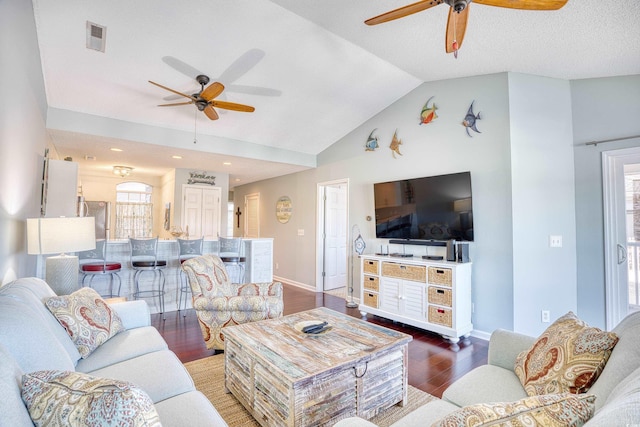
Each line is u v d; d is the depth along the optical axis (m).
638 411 0.58
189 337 3.36
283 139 5.13
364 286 4.20
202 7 2.62
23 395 0.86
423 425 1.24
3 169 1.77
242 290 3.15
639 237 2.86
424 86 4.07
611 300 2.98
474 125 3.54
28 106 2.36
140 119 4.02
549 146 3.26
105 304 2.12
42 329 1.30
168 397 1.46
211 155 4.91
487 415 0.74
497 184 3.34
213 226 6.61
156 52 3.00
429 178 3.83
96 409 0.79
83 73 3.14
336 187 6.11
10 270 2.03
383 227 4.39
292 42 3.13
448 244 3.52
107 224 6.99
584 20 2.24
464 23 1.99
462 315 3.32
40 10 2.44
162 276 4.29
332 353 1.85
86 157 5.14
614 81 3.01
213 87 2.83
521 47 2.77
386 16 2.00
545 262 3.23
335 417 1.72
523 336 1.72
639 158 2.86
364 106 4.49
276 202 7.05
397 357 2.07
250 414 1.99
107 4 2.48
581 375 1.19
